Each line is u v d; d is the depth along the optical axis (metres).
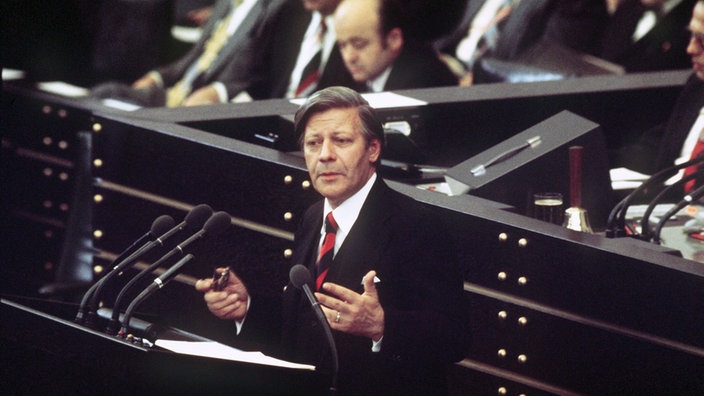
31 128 21.27
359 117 12.93
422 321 12.53
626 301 13.19
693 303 12.77
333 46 22.97
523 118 19.16
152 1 30.20
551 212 15.30
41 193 21.36
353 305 12.23
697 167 17.30
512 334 13.97
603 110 19.47
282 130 16.98
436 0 21.50
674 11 25.50
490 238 13.97
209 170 16.31
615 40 26.72
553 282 13.62
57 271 19.61
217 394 11.57
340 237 13.13
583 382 13.60
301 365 11.88
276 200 15.77
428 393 12.95
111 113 17.39
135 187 16.98
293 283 12.21
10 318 12.23
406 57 21.19
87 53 30.97
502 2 27.31
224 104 18.70
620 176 17.89
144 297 12.34
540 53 22.52
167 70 28.70
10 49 30.45
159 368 11.46
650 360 13.13
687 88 18.69
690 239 15.19
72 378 11.94
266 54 26.52
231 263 16.25
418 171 17.42
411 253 12.85
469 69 27.08
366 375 12.94
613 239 13.84
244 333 13.58
